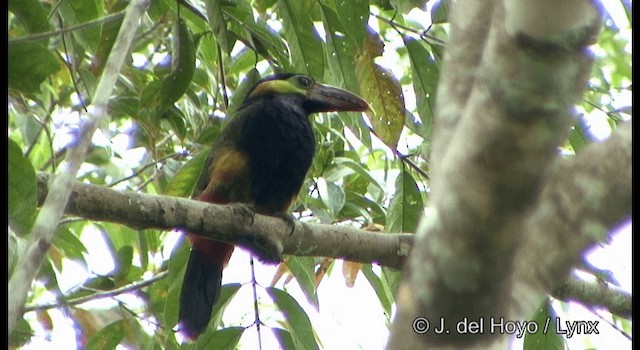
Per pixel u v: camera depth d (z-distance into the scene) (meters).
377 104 10.27
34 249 5.25
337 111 11.57
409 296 5.17
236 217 8.89
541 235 5.33
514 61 4.98
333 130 11.88
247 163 10.91
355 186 11.71
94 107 6.06
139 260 12.73
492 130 4.94
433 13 9.98
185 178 10.48
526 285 5.25
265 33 10.28
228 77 12.73
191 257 10.43
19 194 6.13
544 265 5.31
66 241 11.38
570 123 5.02
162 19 11.73
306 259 10.02
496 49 5.05
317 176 11.55
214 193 10.87
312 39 10.08
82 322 11.19
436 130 5.76
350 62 10.10
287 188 11.27
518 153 4.91
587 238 5.36
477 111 5.04
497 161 4.93
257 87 11.90
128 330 10.37
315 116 12.82
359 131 10.99
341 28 9.95
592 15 5.07
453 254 5.01
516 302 5.18
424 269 5.12
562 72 4.97
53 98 11.89
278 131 11.10
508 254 4.98
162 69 11.20
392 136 10.30
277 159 11.05
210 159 11.03
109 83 6.28
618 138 5.50
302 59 10.16
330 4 9.91
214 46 11.23
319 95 11.80
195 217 8.64
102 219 8.16
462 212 4.98
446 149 5.57
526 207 4.93
